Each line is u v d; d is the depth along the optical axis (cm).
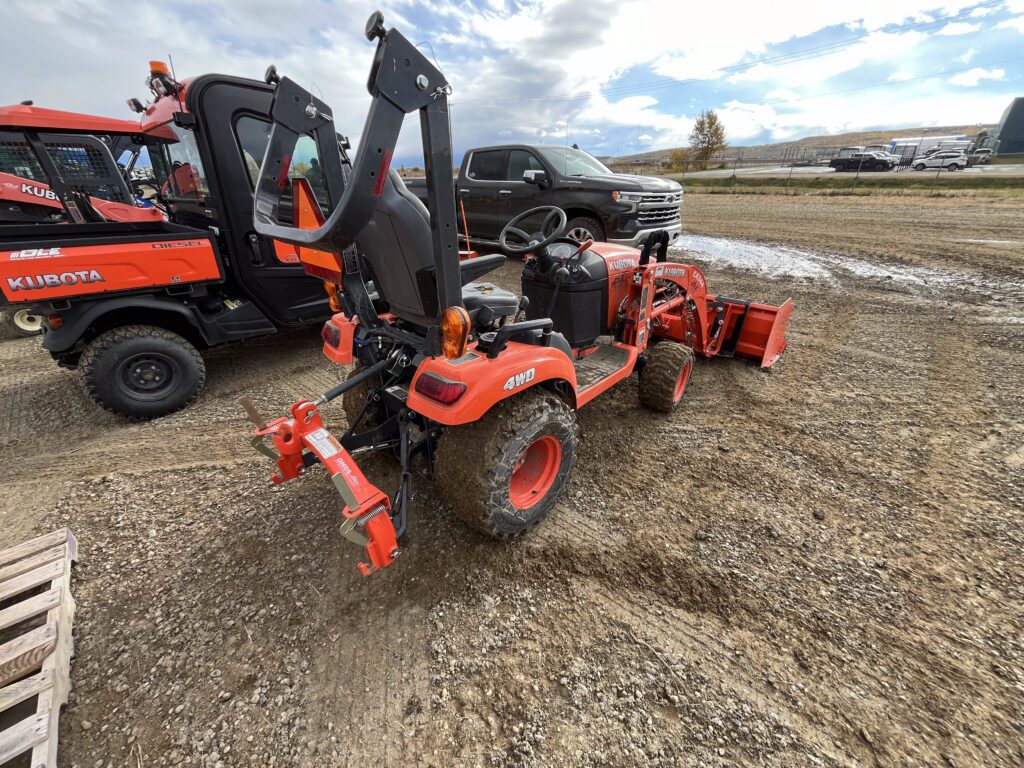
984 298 591
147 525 249
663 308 354
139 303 338
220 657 181
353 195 130
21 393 405
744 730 154
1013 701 161
